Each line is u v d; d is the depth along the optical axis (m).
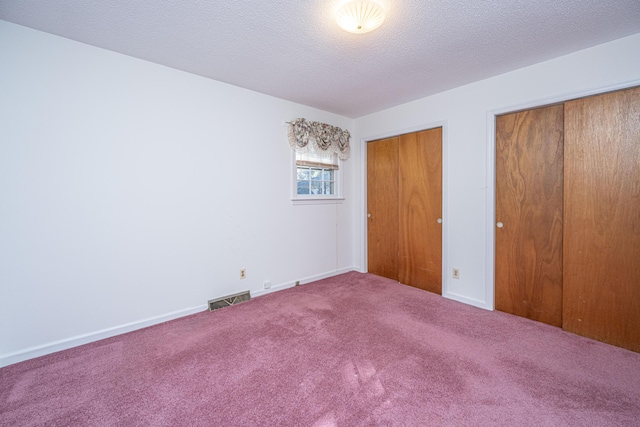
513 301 2.59
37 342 1.93
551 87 2.27
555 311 2.35
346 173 4.04
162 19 1.76
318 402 1.47
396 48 2.09
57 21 1.79
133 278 2.31
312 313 2.61
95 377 1.69
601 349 1.97
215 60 2.31
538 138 2.40
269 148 3.15
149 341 2.12
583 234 2.16
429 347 2.00
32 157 1.90
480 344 2.04
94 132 2.12
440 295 3.09
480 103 2.70
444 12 1.67
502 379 1.64
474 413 1.38
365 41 2.00
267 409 1.42
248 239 3.01
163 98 2.42
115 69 2.19
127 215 2.27
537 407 1.42
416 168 3.31
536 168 2.42
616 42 1.98
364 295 3.10
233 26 1.83
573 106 2.18
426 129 3.19
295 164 3.38
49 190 1.96
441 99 3.00
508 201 2.60
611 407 1.41
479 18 1.73
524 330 2.26
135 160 2.30
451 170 2.94
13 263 1.85
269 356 1.90
